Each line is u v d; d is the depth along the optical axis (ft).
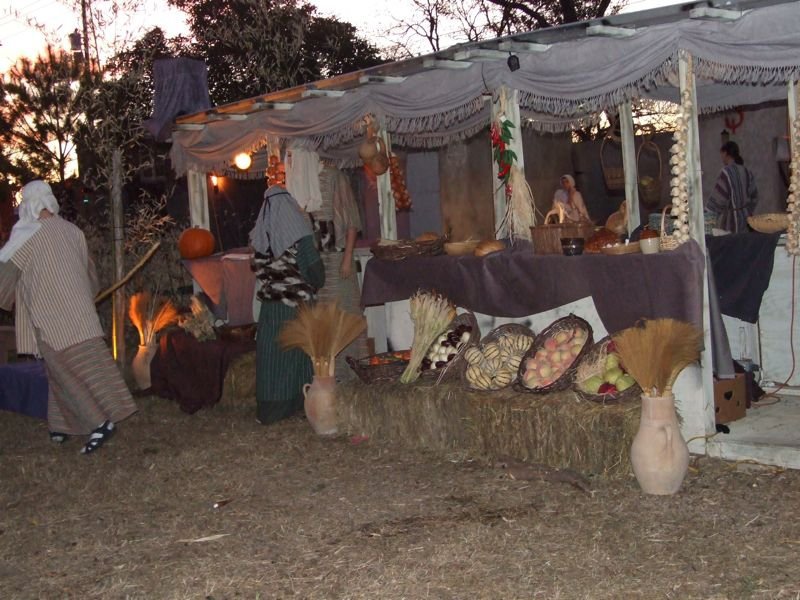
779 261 20.06
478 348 19.61
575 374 17.54
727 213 25.21
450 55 19.70
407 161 38.78
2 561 14.55
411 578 12.75
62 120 37.78
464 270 20.38
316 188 24.56
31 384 24.80
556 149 40.45
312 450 19.92
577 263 17.99
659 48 17.15
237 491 17.46
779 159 32.09
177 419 24.03
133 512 16.62
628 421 15.98
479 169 37.81
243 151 27.30
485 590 12.23
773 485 15.31
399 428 19.61
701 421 16.94
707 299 16.94
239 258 27.12
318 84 22.98
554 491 16.05
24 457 21.01
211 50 55.16
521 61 19.45
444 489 16.61
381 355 21.86
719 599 11.54
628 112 26.20
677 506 14.83
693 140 16.88
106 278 36.60
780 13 15.85
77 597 12.98
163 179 44.34
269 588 12.80
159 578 13.43
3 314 38.09
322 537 14.69
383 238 23.66
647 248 17.29
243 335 25.40
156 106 29.94
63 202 40.57
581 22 17.43
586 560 12.98
